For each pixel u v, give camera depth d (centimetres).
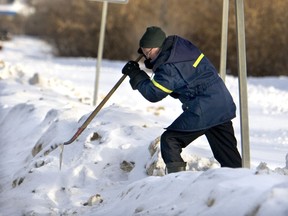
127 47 8125
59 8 8794
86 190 1349
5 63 3709
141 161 1400
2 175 1594
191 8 6919
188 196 1006
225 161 1249
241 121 1188
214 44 6656
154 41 1208
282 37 6247
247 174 985
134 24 8000
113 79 4266
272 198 862
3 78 3234
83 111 1759
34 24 14900
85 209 1243
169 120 2083
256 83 4606
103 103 1323
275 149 1755
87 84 3781
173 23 7281
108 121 1573
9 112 2180
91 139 1508
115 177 1395
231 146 1245
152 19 7756
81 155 1458
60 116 1705
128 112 1661
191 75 1215
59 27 8600
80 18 8506
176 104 2983
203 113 1214
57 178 1402
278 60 6291
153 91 1214
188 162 1328
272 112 2823
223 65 1614
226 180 970
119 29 8131
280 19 6266
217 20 6606
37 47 10406
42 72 4619
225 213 902
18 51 8969
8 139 1930
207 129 1233
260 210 859
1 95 2627
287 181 941
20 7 18225
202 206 962
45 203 1305
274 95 3666
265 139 2003
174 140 1237
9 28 15862
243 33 1189
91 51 8469
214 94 1217
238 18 1191
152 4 7738
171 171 1224
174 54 1204
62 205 1302
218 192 943
